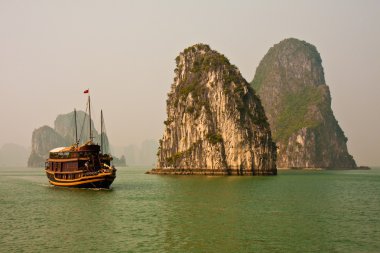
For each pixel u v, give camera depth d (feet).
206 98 568.00
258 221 161.48
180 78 629.10
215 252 117.91
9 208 197.06
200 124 554.05
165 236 135.33
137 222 158.81
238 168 532.32
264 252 118.01
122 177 491.31
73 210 189.57
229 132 541.34
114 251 118.32
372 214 182.50
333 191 295.28
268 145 566.77
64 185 307.58
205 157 543.80
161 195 253.65
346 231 144.66
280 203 215.72
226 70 574.56
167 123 606.96
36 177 531.50
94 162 296.30
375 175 625.00
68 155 302.04
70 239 131.54
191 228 147.43
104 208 195.42
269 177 493.36
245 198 237.45
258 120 574.56
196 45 636.89
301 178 485.97
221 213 180.55
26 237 134.10
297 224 156.15
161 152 607.78
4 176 568.82
